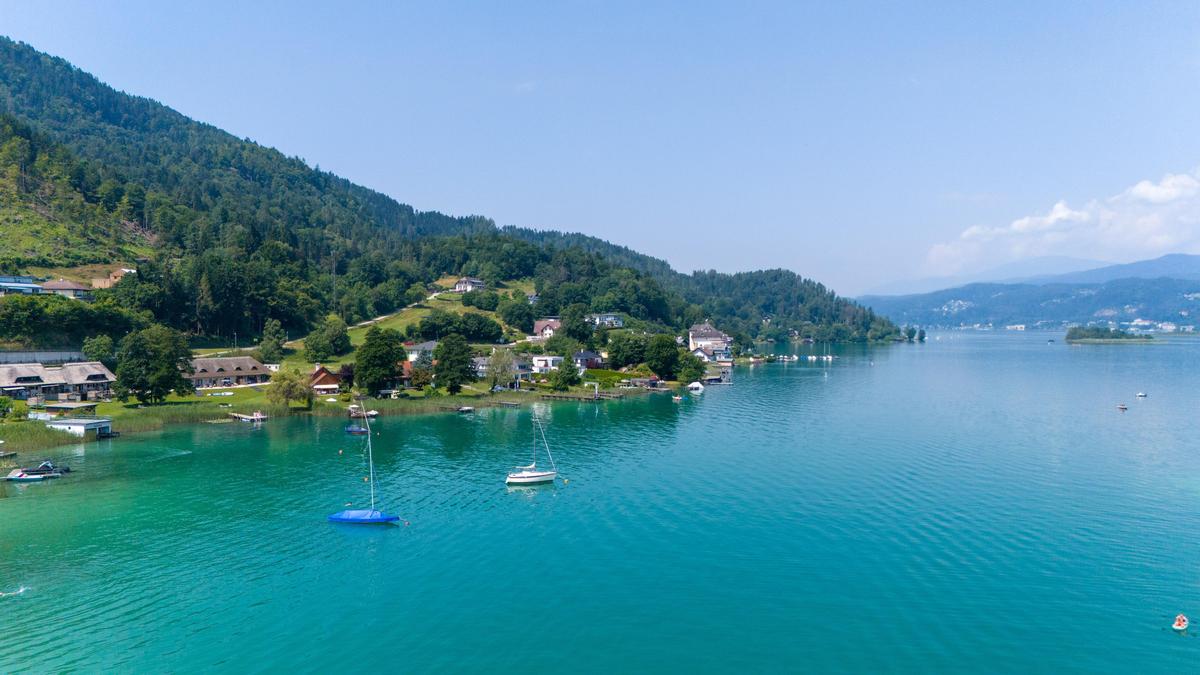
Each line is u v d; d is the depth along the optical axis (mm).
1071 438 130500
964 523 81812
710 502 91312
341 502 92750
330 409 163375
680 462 113562
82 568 70438
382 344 180875
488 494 96500
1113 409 167125
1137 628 57688
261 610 61781
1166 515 84000
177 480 103438
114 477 104750
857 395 198125
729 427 145750
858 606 61906
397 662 53500
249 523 84375
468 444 130250
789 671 51969
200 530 81812
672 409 173625
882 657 53875
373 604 63000
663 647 55531
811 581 66938
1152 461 110938
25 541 78000
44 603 62812
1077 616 59688
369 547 76750
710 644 55906
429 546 77125
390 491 98000
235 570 70438
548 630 58281
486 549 76188
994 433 135875
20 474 103375
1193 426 143000
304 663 53344
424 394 188000
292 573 69750
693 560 72438
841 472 105375
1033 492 93688
